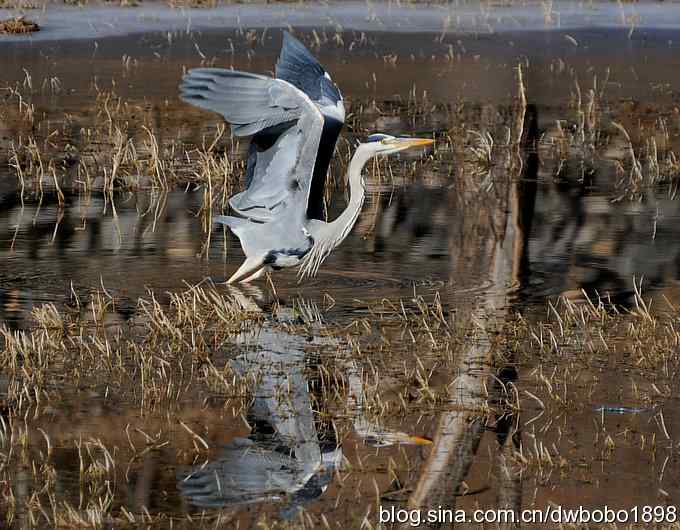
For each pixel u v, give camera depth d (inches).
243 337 490.3
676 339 489.4
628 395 439.2
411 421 413.4
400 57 1096.2
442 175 784.3
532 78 1048.2
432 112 939.3
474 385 445.1
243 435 399.2
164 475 370.0
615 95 1006.4
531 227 665.6
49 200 700.0
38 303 521.7
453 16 1233.4
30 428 398.9
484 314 521.0
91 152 807.7
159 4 1224.8
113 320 504.1
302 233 532.7
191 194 721.0
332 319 513.0
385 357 470.6
